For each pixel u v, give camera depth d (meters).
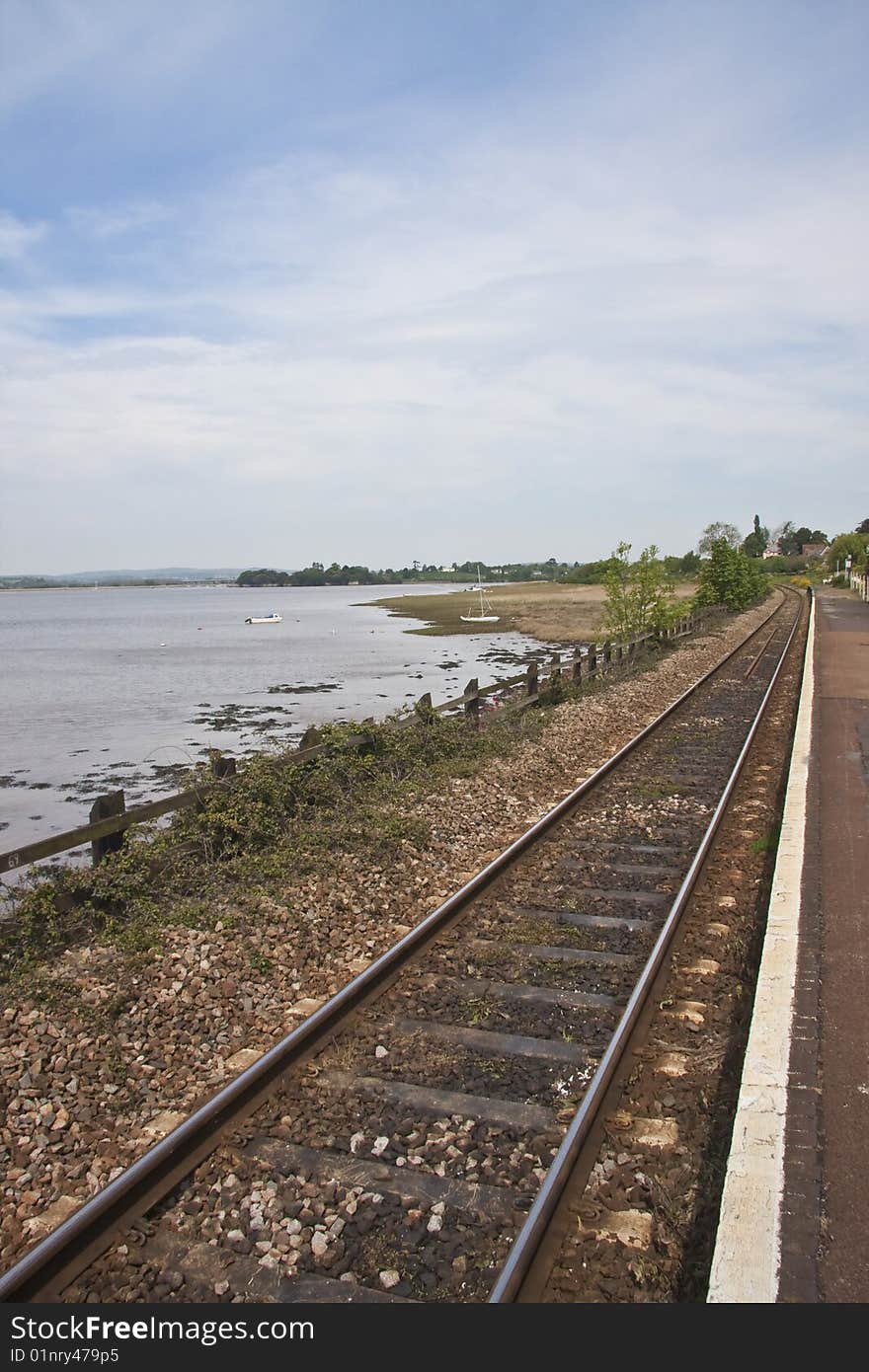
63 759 21.81
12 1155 4.51
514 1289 3.31
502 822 10.28
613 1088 4.61
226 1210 3.92
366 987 5.77
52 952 6.94
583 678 22.30
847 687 20.06
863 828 8.76
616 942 6.71
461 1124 4.49
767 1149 3.89
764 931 6.46
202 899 7.94
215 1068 5.22
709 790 11.43
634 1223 3.75
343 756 11.59
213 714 28.44
